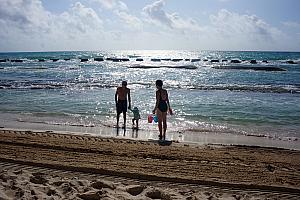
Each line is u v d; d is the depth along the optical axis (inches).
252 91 977.5
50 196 212.5
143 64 2972.4
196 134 469.4
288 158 345.1
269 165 313.9
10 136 405.7
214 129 502.9
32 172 268.1
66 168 283.3
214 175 277.1
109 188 235.9
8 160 299.9
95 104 731.4
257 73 1742.1
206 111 647.1
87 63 3193.9
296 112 635.5
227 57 4913.9
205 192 237.0
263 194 241.8
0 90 1007.6
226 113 626.5
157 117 447.8
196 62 3388.3
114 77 1590.8
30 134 424.8
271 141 435.2
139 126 518.9
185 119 573.6
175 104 733.3
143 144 386.6
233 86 1112.2
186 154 343.9
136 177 267.6
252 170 295.3
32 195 212.1
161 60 4005.9
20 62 3422.7
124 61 3811.5
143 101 788.0
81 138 406.6
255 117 590.2
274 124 538.6
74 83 1251.8
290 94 909.2
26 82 1285.7
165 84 1209.4
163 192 227.6
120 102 508.1
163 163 306.5
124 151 346.0
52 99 812.6
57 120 560.1
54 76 1626.5
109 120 562.9
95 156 323.0
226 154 351.3
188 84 1211.2
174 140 425.7
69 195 216.4
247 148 387.5
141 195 225.9
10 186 226.8
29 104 734.5
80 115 606.2
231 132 484.4
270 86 1112.2
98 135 437.1
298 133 481.7
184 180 262.4
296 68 2126.0
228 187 253.0
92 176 267.0
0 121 549.3
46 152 333.1
